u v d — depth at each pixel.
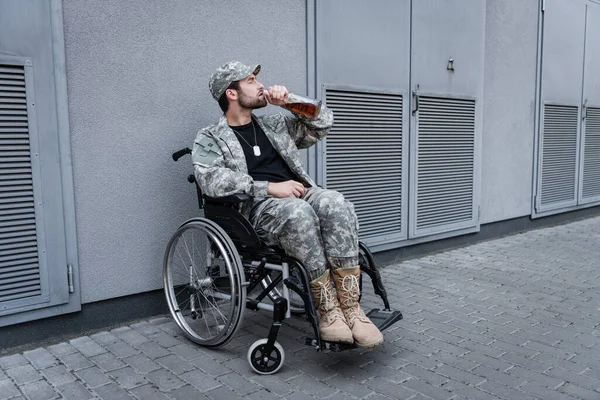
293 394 2.08
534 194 5.78
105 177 2.78
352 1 3.77
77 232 2.71
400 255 4.34
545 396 2.07
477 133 4.84
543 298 3.33
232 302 2.33
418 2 4.21
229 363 2.37
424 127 4.36
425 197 4.45
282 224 2.24
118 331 2.78
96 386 2.15
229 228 2.46
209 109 3.14
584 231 5.74
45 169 2.55
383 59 4.01
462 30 4.59
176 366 2.34
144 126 2.89
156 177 2.96
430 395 2.08
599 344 2.60
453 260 4.34
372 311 2.54
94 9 2.67
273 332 2.21
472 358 2.42
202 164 2.42
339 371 2.29
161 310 3.04
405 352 2.49
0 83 2.39
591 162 6.65
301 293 2.19
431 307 3.14
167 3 2.91
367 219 4.02
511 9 5.23
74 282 2.68
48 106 2.53
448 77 4.52
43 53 2.49
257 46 3.31
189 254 2.95
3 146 2.43
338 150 3.78
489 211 5.23
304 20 3.54
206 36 3.08
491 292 3.46
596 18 6.41
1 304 2.48
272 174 2.59
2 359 2.42
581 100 6.32
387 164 4.11
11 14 2.39
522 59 5.43
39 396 2.07
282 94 2.46
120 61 2.78
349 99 3.82
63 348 2.55
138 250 2.92
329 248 2.29
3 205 2.45
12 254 2.50
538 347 2.55
